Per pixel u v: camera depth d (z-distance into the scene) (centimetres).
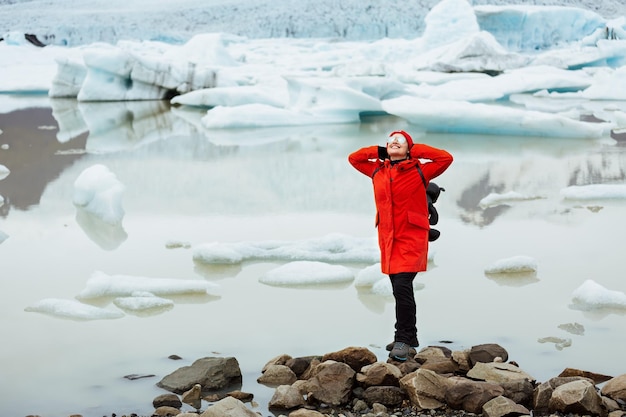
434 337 447
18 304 521
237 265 619
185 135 1531
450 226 737
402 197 415
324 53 3416
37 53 3697
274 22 5659
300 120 1712
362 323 476
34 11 6247
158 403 360
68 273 598
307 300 524
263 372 398
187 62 2406
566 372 386
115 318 491
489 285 551
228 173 1066
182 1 6306
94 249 671
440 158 416
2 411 358
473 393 349
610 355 417
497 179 990
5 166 1120
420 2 5725
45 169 1098
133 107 2162
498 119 1444
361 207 838
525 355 418
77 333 464
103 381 392
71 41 5272
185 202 875
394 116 1914
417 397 351
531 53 3669
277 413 352
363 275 555
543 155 1195
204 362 395
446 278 569
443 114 1464
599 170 1052
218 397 367
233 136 1512
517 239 684
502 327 464
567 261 612
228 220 784
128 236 719
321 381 364
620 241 672
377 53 3228
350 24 5559
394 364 401
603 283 554
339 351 403
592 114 1816
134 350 435
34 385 388
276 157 1216
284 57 3541
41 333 464
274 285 562
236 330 466
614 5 6147
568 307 501
